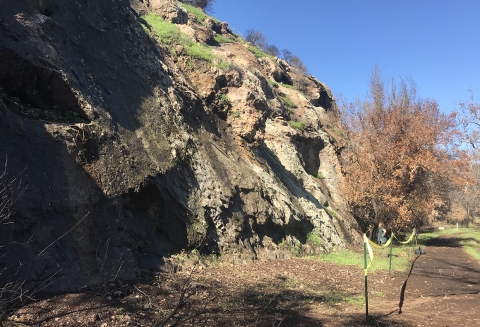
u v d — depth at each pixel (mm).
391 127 18859
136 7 15398
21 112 6344
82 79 7707
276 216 12367
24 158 5613
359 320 5832
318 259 12352
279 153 17781
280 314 5758
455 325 5914
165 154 9008
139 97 9391
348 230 18281
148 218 7918
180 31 15117
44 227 5363
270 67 31297
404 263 12734
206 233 9117
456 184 21094
